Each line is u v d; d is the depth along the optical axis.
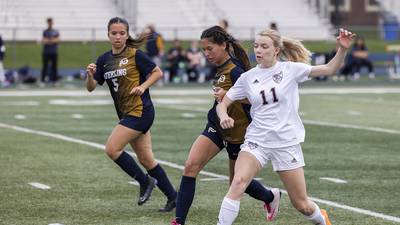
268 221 24.69
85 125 51.28
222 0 139.12
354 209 26.36
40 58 113.38
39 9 123.69
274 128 20.56
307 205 20.98
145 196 26.33
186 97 75.12
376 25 175.75
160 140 43.97
